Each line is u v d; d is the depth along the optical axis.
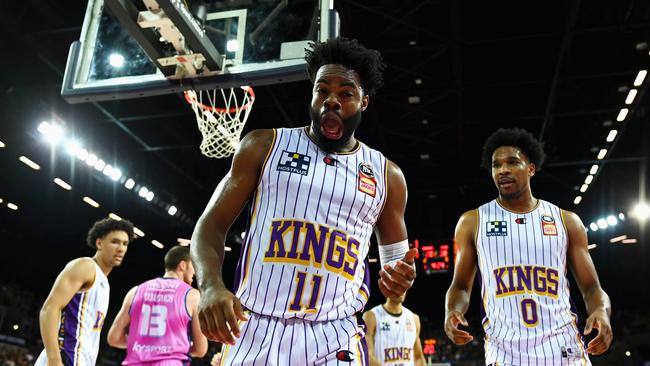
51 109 12.82
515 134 3.56
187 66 5.36
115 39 5.92
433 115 14.09
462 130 14.91
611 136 14.44
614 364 19.83
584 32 11.25
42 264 19.30
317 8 5.51
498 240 3.32
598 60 12.18
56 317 3.78
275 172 1.94
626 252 19.42
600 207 18.42
